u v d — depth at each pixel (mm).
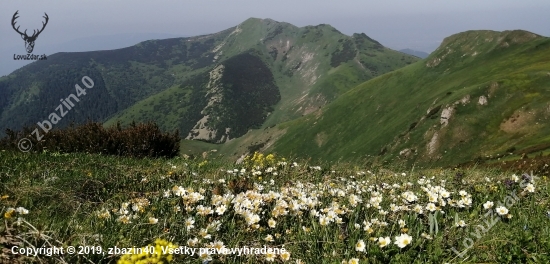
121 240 4301
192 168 9438
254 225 4895
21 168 7902
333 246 4516
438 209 5246
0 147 12930
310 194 6395
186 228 4770
